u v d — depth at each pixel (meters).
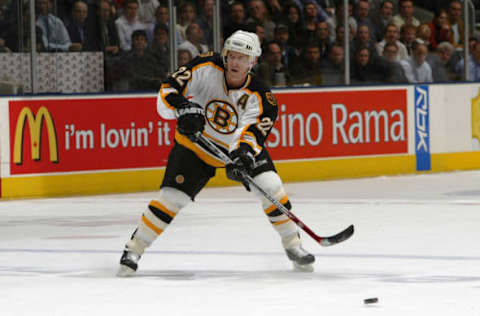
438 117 37.78
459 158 38.41
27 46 31.41
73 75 32.41
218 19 34.66
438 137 37.81
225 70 15.02
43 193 30.52
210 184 33.12
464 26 39.41
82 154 31.09
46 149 30.55
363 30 37.53
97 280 14.66
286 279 14.59
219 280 14.54
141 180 32.16
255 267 15.91
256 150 14.94
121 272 14.99
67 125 30.84
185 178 15.22
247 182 15.10
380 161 36.47
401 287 13.66
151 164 32.34
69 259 17.16
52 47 32.00
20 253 18.03
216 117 15.18
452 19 39.31
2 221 23.92
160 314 11.75
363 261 16.41
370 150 36.22
